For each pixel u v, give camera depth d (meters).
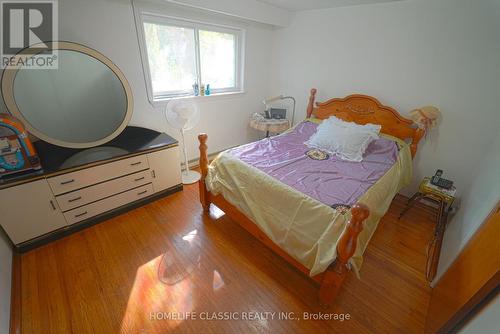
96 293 1.42
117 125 2.12
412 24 2.09
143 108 2.35
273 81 3.46
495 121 1.88
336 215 1.27
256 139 3.78
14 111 1.63
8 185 1.47
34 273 1.53
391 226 2.08
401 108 2.35
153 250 1.75
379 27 2.28
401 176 2.02
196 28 2.49
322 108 2.84
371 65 2.44
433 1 1.93
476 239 1.14
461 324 0.89
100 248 1.75
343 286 1.51
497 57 1.77
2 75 1.55
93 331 1.24
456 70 1.96
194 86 2.70
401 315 1.35
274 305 1.39
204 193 2.05
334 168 1.85
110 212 2.04
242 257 1.72
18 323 1.25
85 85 1.87
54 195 1.68
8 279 1.38
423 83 2.16
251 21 2.85
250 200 1.62
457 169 2.16
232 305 1.38
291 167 1.81
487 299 0.80
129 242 1.82
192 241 1.85
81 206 1.84
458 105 2.02
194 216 2.14
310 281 1.55
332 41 2.66
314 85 3.00
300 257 1.34
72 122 1.89
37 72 1.67
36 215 1.64
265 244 1.65
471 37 1.83
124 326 1.26
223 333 1.25
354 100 2.56
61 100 1.80
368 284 1.53
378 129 2.24
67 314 1.31
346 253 1.10
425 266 1.68
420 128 2.14
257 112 3.56
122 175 1.99
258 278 1.56
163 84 2.51
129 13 1.99
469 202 1.73
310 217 1.35
